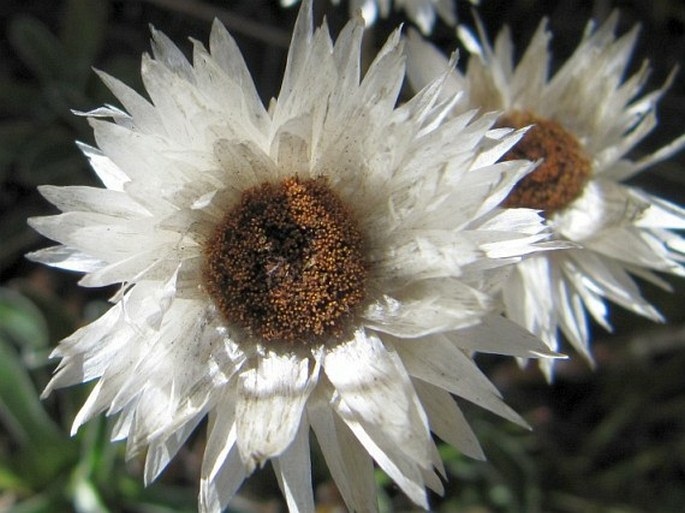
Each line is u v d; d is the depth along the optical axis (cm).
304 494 6
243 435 6
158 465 6
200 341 6
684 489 11
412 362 6
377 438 6
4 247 10
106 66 10
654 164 11
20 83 11
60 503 9
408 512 10
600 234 8
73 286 11
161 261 6
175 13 11
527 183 8
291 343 7
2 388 9
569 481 11
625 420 11
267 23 11
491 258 6
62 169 10
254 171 7
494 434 10
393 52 6
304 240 7
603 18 11
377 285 7
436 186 6
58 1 11
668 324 11
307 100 6
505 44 8
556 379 11
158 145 6
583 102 8
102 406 6
